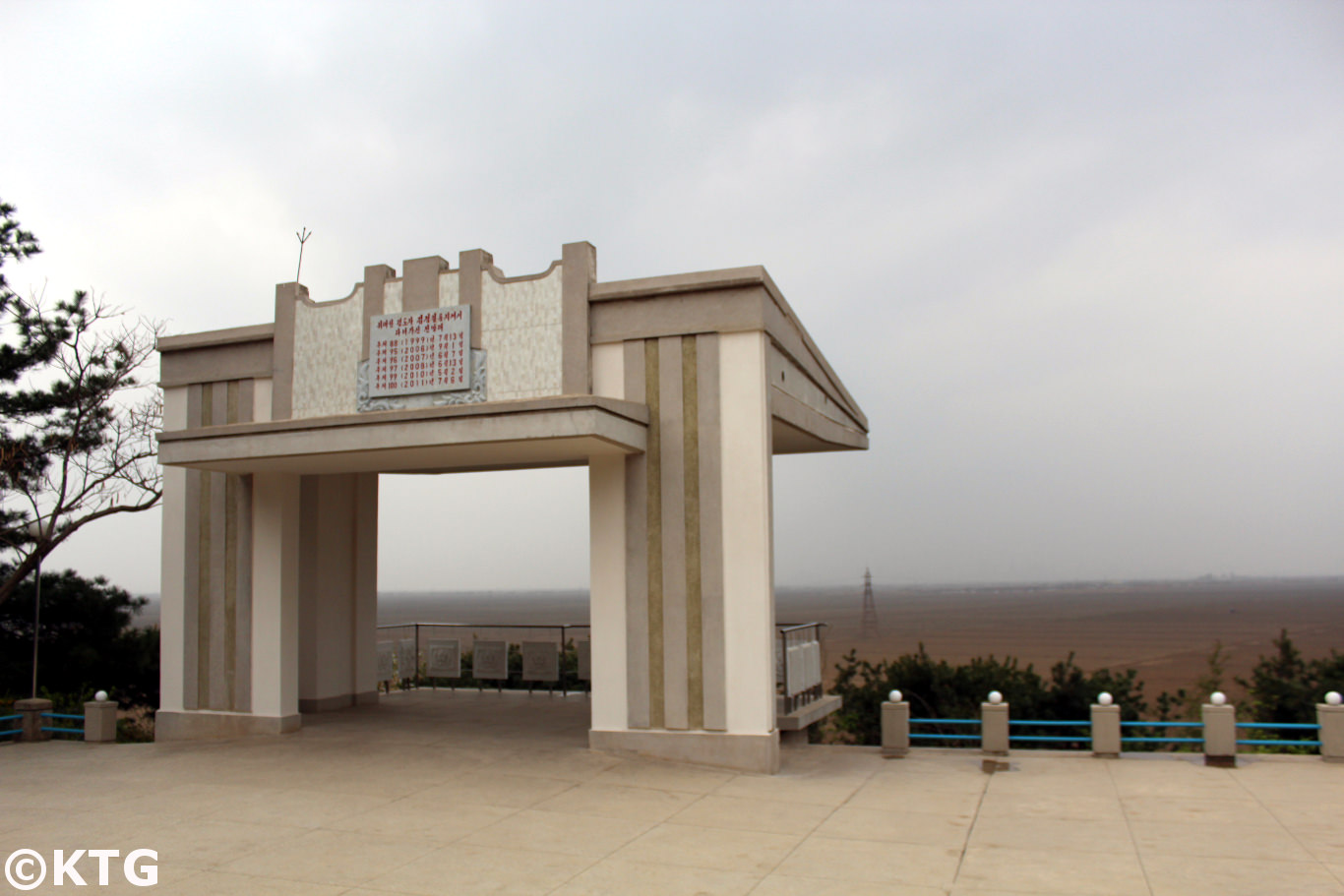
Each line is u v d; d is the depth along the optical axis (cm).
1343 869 725
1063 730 1540
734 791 991
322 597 1517
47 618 2016
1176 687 3525
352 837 822
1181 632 8300
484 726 1350
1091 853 771
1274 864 740
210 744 1257
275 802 947
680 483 1133
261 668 1295
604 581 1153
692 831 838
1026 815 894
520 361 1194
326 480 1544
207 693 1320
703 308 1140
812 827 851
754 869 729
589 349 1179
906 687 1633
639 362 1162
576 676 1817
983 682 1606
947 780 1053
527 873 720
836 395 1575
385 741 1241
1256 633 7919
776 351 1209
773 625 1145
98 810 920
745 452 1112
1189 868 729
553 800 950
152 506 1948
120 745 1320
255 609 1306
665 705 1120
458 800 949
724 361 1130
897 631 8969
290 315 1311
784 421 1247
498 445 1085
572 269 1187
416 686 1811
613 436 1057
